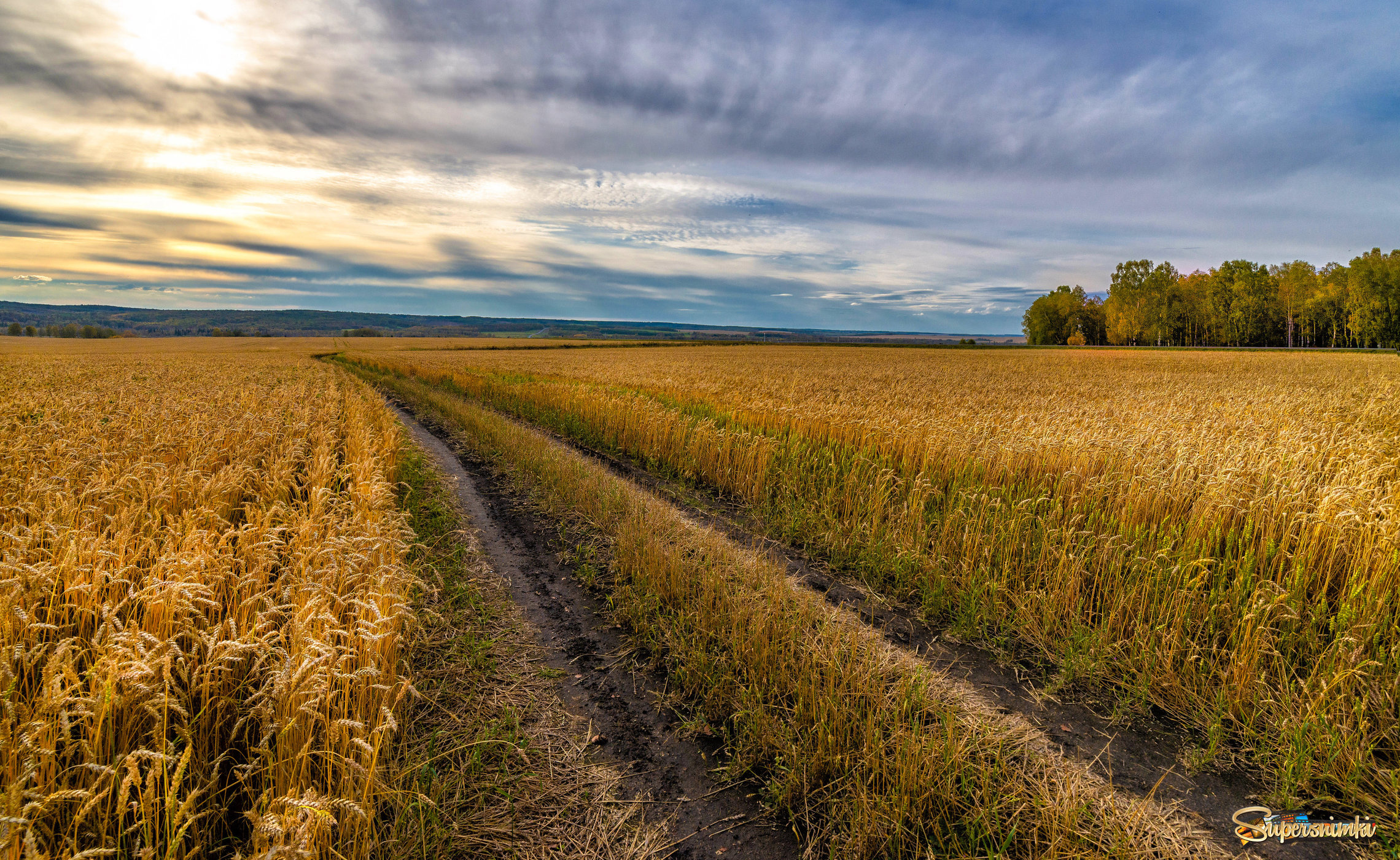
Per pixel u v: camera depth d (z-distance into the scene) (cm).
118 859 247
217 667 305
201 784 295
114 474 592
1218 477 648
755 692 404
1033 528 664
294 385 1922
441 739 375
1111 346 9444
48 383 1908
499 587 612
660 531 737
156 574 372
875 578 633
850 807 318
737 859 299
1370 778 337
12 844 207
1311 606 492
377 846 285
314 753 285
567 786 344
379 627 357
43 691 269
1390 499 591
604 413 1499
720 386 2064
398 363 4153
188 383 1914
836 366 4188
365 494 619
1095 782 344
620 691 439
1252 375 3116
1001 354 6612
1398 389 2003
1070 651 459
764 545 740
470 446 1402
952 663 473
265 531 476
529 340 11088
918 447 969
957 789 329
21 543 397
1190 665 430
